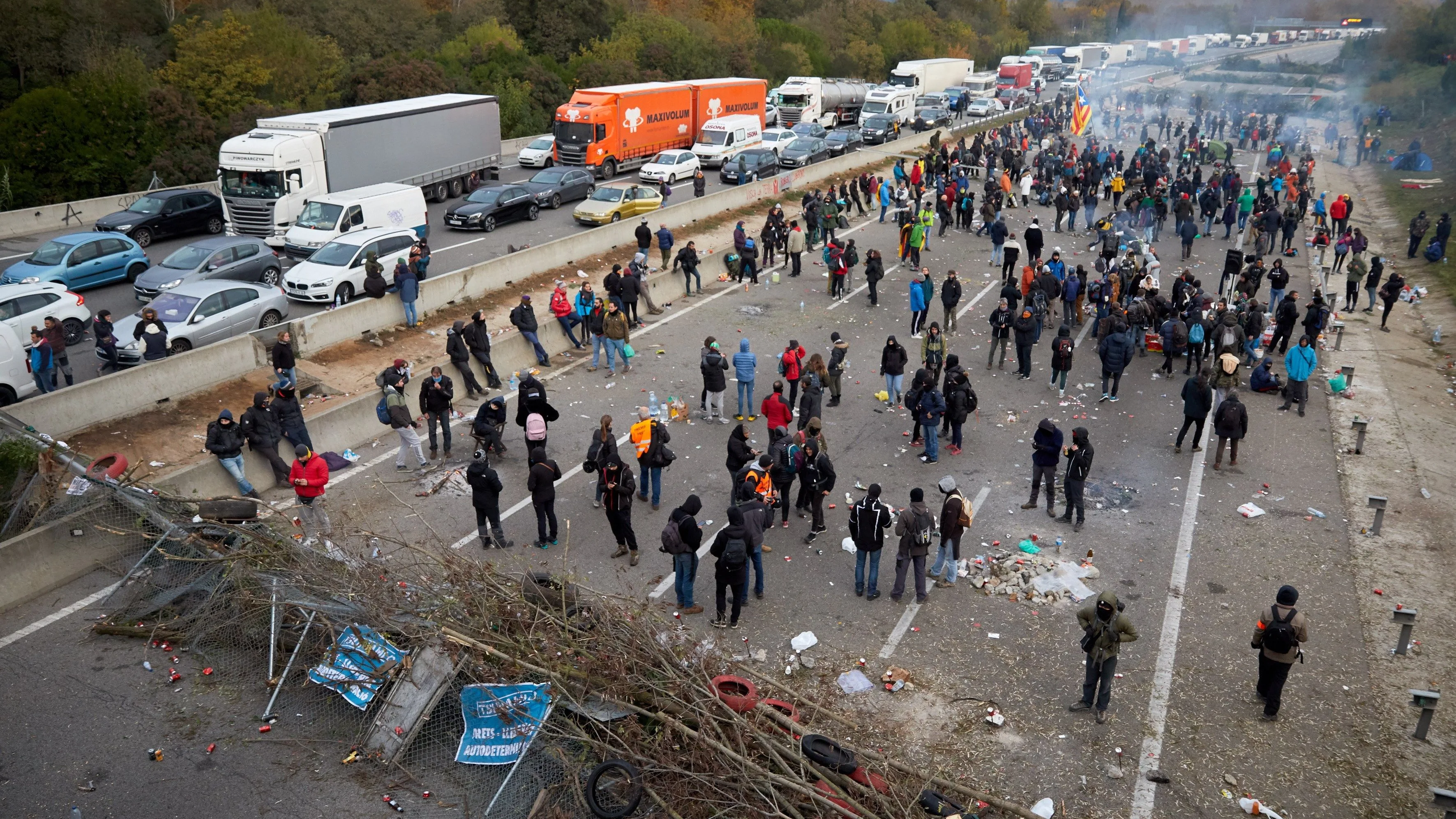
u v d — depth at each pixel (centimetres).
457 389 1845
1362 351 2239
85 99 3594
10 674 1019
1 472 1262
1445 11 7925
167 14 5022
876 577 1198
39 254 2302
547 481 1272
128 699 987
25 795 852
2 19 4041
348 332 2002
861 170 4428
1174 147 5606
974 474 1552
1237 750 946
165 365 1661
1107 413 1819
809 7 9100
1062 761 927
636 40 6094
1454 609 1195
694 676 909
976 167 4366
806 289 2633
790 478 1348
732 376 1966
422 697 911
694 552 1134
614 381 1945
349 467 1554
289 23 5044
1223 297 2502
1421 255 3130
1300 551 1323
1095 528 1380
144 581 1141
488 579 1024
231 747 923
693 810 809
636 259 2341
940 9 11012
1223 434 1545
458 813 847
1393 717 998
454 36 5838
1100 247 3105
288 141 2723
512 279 2497
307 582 1032
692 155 3991
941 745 947
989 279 2742
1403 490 1516
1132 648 1105
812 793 792
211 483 1395
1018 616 1170
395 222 2711
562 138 3881
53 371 1678
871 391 1920
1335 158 5378
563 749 868
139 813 837
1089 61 9806
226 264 2252
